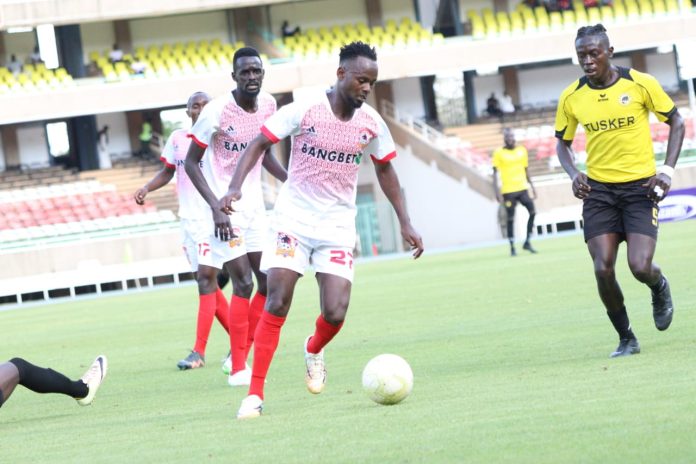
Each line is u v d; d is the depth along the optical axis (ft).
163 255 368.07
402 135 408.05
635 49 417.90
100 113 400.88
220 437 62.75
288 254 71.10
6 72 411.34
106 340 153.58
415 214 405.80
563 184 376.48
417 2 449.06
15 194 382.01
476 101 443.73
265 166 95.14
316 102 70.23
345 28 436.35
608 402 61.93
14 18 385.29
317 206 71.41
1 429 76.79
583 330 103.81
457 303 151.43
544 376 76.02
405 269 256.93
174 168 114.52
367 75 69.15
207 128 91.35
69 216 376.48
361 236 384.27
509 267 213.87
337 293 72.08
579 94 82.84
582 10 427.33
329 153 70.74
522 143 405.80
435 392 73.41
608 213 82.99
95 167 418.10
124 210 382.01
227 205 69.97
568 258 220.02
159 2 392.06
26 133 419.54
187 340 142.10
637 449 49.16
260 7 437.17
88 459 59.31
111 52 418.92
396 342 112.37
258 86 92.22
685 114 411.95
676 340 88.79
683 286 137.08
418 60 407.03
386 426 61.11
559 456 49.19
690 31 413.18
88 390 79.00
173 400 84.94
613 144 82.33
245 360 92.07
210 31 436.35
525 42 410.52
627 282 151.12
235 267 92.79
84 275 348.38
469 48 409.08
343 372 92.07
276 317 70.59
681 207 327.26
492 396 68.90
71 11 387.75
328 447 56.18
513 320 121.19
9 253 357.61
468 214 400.06
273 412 71.46
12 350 152.87
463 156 402.31
